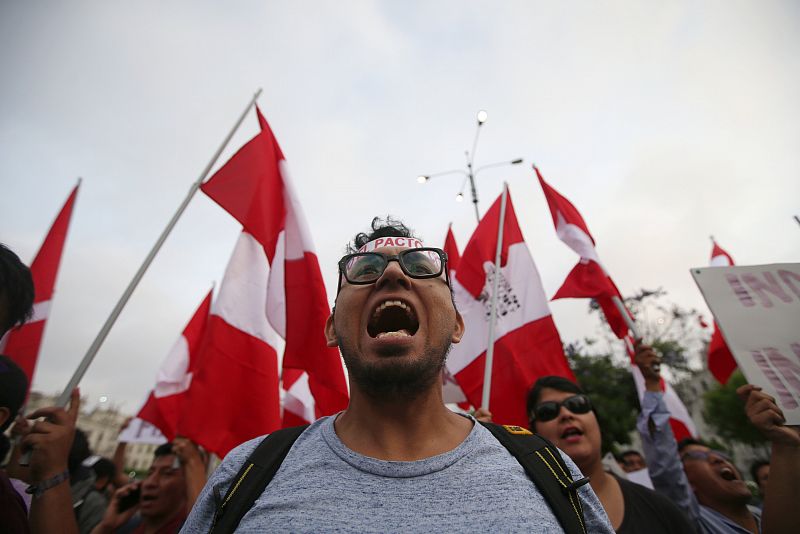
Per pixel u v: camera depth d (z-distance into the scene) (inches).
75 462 160.2
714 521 126.9
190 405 123.6
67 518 73.5
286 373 190.7
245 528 44.0
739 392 95.6
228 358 133.2
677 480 120.3
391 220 99.7
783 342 107.7
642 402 135.0
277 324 144.3
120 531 151.9
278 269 151.9
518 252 187.8
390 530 41.8
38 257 160.1
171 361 223.9
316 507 44.4
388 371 57.7
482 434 57.7
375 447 55.9
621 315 159.0
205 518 50.8
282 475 50.3
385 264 70.7
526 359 163.2
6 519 63.8
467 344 175.3
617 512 94.7
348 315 66.2
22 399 75.4
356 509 44.2
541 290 175.3
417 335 63.1
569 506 48.8
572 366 677.9
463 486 47.2
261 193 152.4
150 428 238.1
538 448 56.2
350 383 63.8
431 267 70.9
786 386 100.3
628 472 240.2
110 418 2277.3
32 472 74.2
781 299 114.4
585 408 113.0
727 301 115.6
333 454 52.9
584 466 106.3
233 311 139.4
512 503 45.1
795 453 83.0
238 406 129.6
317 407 142.8
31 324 149.4
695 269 121.0
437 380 62.7
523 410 155.0
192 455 117.0
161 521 128.6
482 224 197.5
